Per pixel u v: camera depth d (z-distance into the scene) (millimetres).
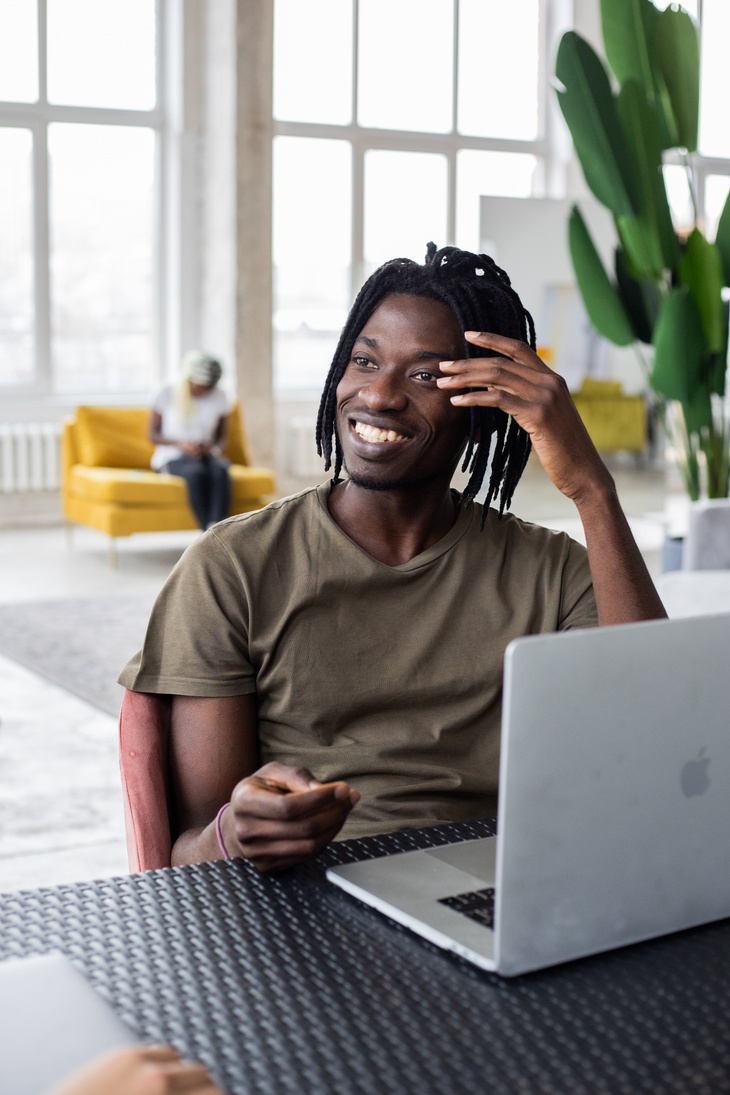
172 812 1255
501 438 1341
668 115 4430
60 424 7660
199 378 6703
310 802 952
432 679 1261
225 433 6891
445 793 1251
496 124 9008
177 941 860
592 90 4234
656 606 1261
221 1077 689
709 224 8508
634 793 838
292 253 8492
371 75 8609
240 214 7832
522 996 793
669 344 4379
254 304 7961
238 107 7730
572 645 785
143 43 7961
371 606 1263
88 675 4305
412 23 8664
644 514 6691
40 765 3424
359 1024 752
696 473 4723
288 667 1246
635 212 4363
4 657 4543
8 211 7691
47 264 7820
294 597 1243
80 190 7895
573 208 4598
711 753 876
